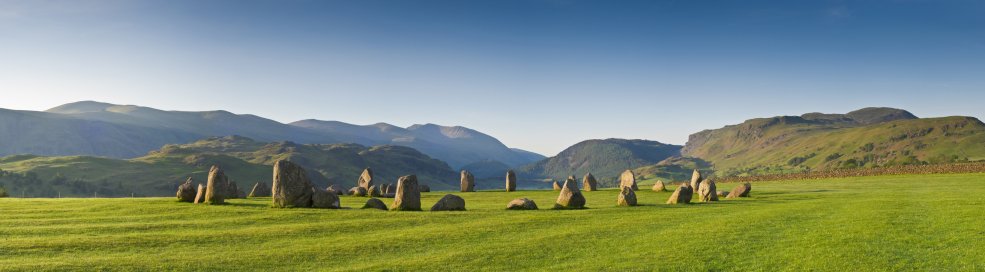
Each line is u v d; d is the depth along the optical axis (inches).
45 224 1224.8
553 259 892.6
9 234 1088.2
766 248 934.4
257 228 1179.3
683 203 1756.9
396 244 1014.4
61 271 801.6
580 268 830.5
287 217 1341.0
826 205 1558.8
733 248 939.3
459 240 1057.5
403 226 1227.9
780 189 2554.1
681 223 1240.8
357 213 1407.5
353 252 952.3
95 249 953.5
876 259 829.8
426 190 2859.3
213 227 1201.4
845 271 776.3
